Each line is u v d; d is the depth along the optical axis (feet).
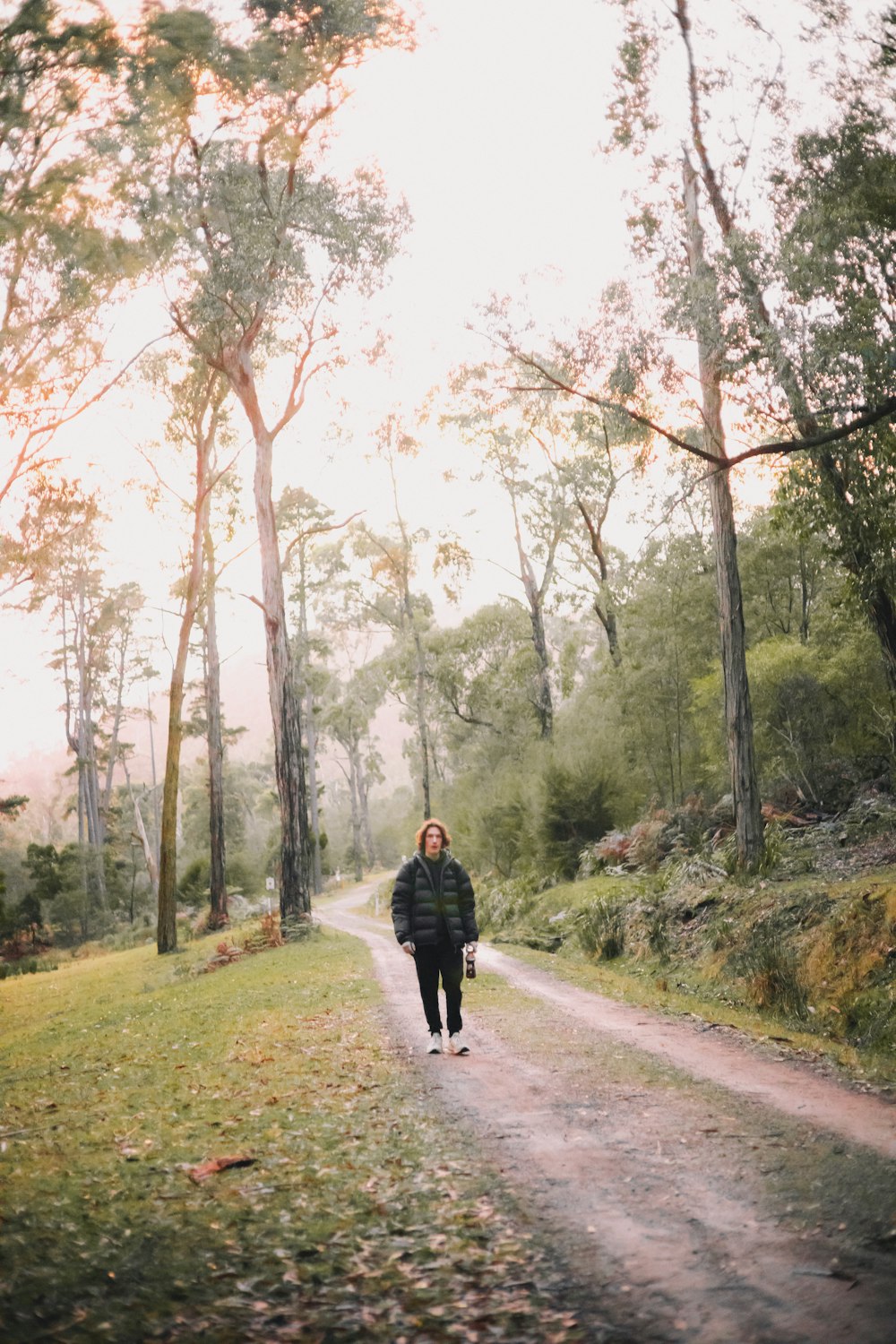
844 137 42.60
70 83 42.75
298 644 190.19
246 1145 19.62
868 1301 11.64
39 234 49.57
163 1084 27.43
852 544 52.13
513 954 61.87
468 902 29.17
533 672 145.59
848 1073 25.12
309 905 87.71
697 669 96.12
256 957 75.10
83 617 204.85
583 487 114.11
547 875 98.12
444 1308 11.93
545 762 108.27
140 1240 14.40
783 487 54.39
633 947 57.06
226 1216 15.30
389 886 178.19
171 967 85.76
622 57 45.19
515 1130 19.94
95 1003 69.62
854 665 71.56
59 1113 24.99
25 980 119.75
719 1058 27.17
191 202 58.08
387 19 59.67
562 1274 12.85
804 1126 19.51
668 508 51.16
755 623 94.43
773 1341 10.85
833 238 42.34
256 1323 11.61
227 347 86.69
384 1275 12.95
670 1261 13.15
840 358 41.91
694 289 44.47
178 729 104.53
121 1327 11.47
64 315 55.42
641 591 99.81
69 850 199.93
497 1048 29.22
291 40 57.77
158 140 49.19
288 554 106.42
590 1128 19.88
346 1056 29.09
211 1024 40.34
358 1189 16.43
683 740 98.17
